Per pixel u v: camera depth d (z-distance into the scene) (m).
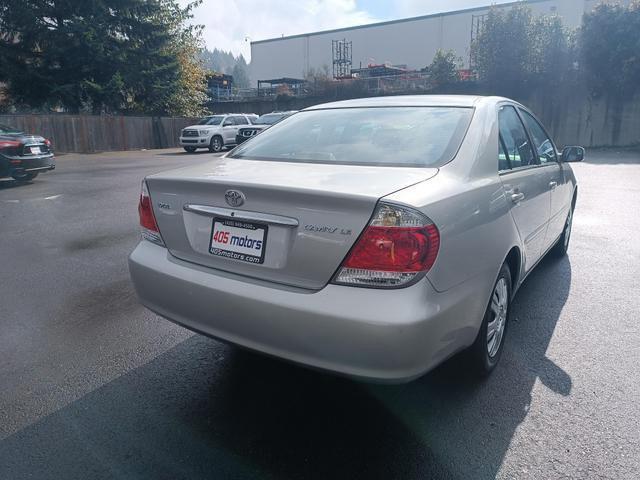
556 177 4.30
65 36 24.22
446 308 2.21
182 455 2.33
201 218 2.56
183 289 2.56
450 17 54.84
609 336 3.54
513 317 3.86
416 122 3.06
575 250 5.80
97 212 8.18
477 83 30.78
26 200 9.30
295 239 2.21
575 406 2.69
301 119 3.56
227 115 24.88
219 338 2.49
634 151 23.47
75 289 4.52
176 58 28.55
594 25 25.91
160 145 27.05
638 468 2.22
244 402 2.77
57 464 2.27
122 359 3.24
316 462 2.28
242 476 2.19
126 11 25.81
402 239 2.04
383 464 2.27
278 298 2.22
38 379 2.99
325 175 2.45
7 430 2.51
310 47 65.19
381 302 2.05
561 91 27.91
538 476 2.18
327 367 2.17
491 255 2.63
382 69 44.72
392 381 2.11
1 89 25.98
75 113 26.69
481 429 2.51
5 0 23.73
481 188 2.62
